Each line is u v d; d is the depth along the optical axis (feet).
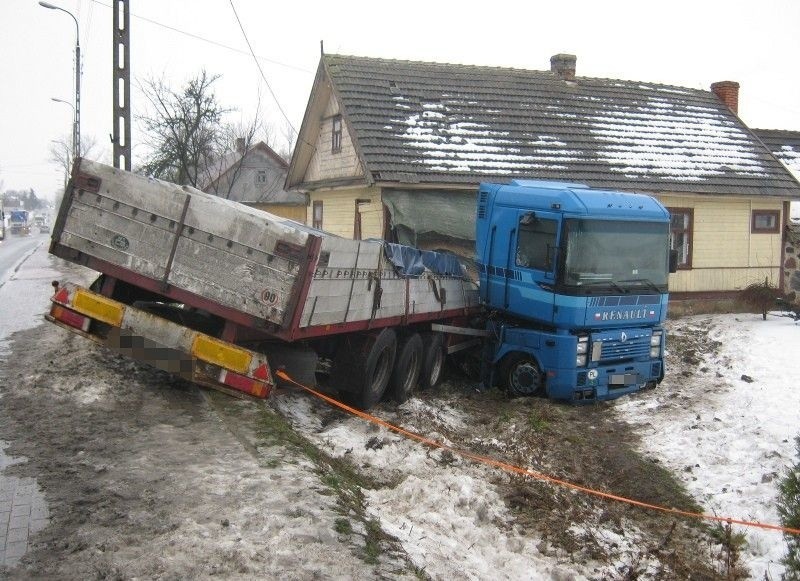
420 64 69.92
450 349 40.42
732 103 82.07
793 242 71.67
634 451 31.48
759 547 23.54
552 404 37.50
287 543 16.07
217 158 143.13
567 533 22.90
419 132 60.39
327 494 19.24
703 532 24.67
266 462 20.97
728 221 69.31
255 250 24.64
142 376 28.60
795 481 25.73
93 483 18.62
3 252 127.03
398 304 32.96
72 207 25.95
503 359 40.16
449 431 32.32
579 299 36.17
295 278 24.41
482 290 41.34
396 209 55.01
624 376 38.34
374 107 61.36
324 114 69.67
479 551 20.58
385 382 33.40
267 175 153.38
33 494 17.80
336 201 68.33
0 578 13.84
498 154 61.16
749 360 44.37
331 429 28.43
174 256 25.20
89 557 14.80
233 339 25.23
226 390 24.97
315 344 31.27
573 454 30.40
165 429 23.21
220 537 16.02
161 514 17.02
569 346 36.55
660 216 39.34
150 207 25.36
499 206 40.37
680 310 64.75
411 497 22.81
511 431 32.63
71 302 25.82
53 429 22.50
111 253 25.70
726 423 33.83
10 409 24.18
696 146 71.51
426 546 19.04
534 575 19.84
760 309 58.23
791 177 71.67
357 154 57.11
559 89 72.90
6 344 34.09
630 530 24.34
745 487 27.48
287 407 29.68
